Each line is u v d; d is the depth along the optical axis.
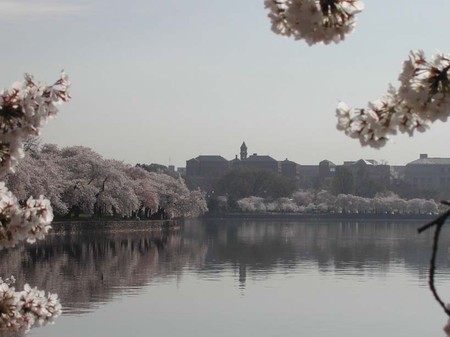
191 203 176.12
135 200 139.50
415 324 49.19
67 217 132.50
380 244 122.88
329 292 62.50
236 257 94.75
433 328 47.97
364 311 53.66
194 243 120.31
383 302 57.53
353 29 7.23
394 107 7.57
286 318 50.44
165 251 101.50
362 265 86.12
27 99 10.11
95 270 74.31
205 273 75.50
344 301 57.91
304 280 70.75
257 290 63.06
